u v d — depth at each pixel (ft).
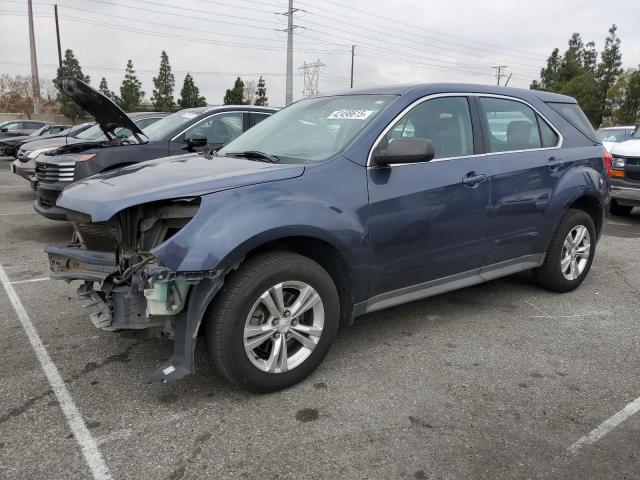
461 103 13.20
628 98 134.92
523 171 13.89
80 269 10.52
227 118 23.95
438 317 14.32
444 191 12.08
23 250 21.56
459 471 8.04
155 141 21.94
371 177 11.03
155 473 7.94
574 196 15.25
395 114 11.80
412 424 9.24
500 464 8.21
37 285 16.78
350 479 7.84
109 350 12.03
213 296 9.14
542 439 8.85
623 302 15.65
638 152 28.53
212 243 8.91
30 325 13.48
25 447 8.51
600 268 19.48
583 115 16.87
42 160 21.52
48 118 144.56
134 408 9.67
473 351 12.21
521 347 12.45
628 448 8.63
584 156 15.89
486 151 13.34
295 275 9.94
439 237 12.21
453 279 13.01
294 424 9.21
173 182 9.87
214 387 10.42
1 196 37.40
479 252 13.26
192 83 190.39
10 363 11.40
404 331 13.34
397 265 11.61
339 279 11.10
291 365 10.30
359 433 8.96
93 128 35.35
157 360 11.55
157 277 8.68
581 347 12.48
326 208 10.20
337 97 13.55
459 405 9.87
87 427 9.07
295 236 9.93
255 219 9.30
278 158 11.50
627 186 28.96
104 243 10.68
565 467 8.16
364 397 10.12
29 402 9.85
